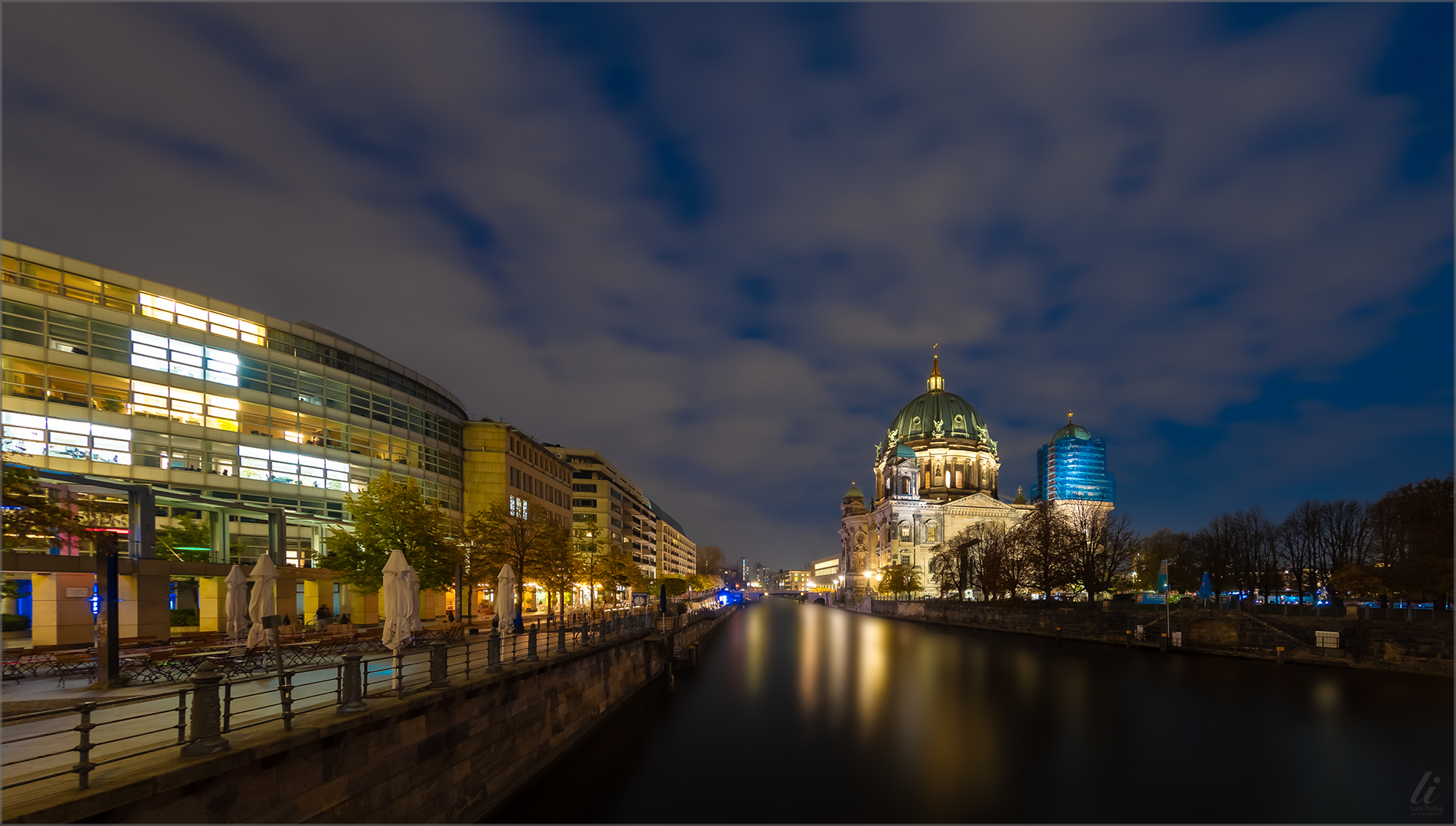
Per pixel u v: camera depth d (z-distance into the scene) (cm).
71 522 2411
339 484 5669
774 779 2919
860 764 3150
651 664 5072
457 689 2017
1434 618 5297
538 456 8944
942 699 4650
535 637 2766
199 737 1279
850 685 5272
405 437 6419
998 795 2758
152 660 2578
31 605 3506
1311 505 9938
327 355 5738
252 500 5003
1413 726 3794
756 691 4994
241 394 5025
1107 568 9875
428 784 1911
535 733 2692
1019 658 6906
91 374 4272
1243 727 3806
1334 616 5916
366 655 2911
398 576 2191
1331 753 3303
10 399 3944
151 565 3519
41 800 1006
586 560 7825
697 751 3331
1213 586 10275
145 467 4447
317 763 1508
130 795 1098
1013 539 11575
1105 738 3597
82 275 4303
